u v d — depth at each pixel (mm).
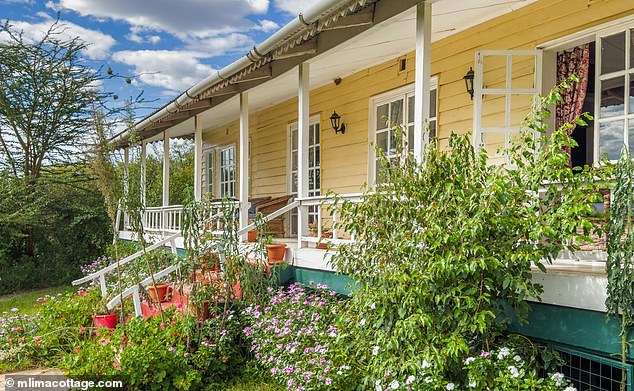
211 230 6180
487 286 3301
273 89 8148
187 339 5254
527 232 3160
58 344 6312
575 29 4777
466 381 3303
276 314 5117
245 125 7516
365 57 6805
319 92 8734
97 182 6977
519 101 5242
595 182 3320
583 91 5000
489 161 5516
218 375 5195
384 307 3598
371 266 3957
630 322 2838
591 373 3217
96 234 13383
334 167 8320
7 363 5977
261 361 4965
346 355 4109
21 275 11938
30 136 12938
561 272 3377
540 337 3443
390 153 7156
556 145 3191
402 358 3475
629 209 2805
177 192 17078
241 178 7445
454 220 3357
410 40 6074
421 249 3498
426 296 3350
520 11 5273
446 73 6203
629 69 4453
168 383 4836
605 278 3080
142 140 11688
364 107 7609
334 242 5250
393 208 3803
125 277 7586
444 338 3305
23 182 12719
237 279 5617
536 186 3211
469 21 5797
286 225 9422
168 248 9406
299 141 6086
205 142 14164
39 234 12938
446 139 6180
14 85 12344
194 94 7207
